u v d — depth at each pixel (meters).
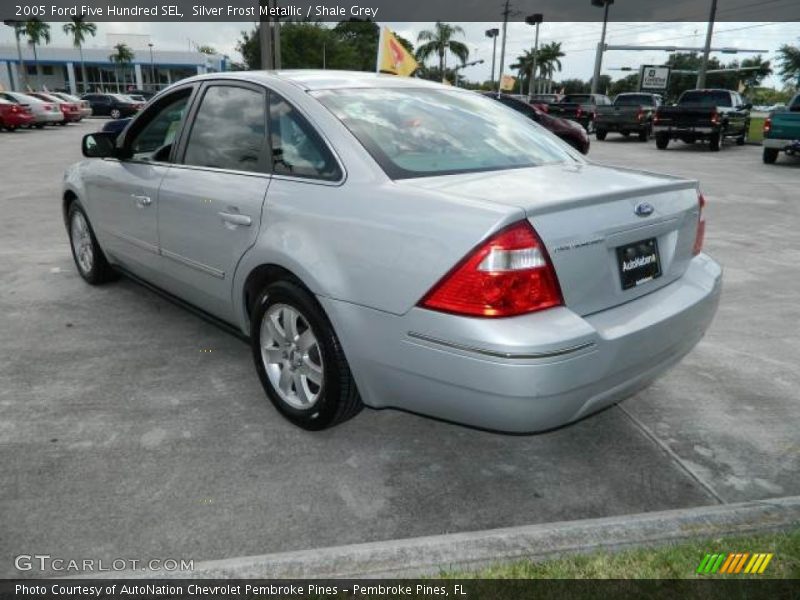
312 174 2.95
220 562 2.16
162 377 3.73
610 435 3.21
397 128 3.05
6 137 22.92
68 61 67.56
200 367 3.87
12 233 7.25
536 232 2.31
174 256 3.83
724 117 19.98
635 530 2.32
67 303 4.93
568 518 2.60
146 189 3.97
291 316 3.07
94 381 3.66
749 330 4.62
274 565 2.14
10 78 67.44
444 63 58.53
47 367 3.83
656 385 3.74
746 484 2.83
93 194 4.71
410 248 2.44
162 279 4.11
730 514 2.41
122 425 3.19
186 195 3.59
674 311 2.71
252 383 3.67
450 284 2.33
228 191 3.30
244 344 4.21
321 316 2.84
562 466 2.95
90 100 39.97
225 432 3.15
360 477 2.83
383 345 2.57
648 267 2.76
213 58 73.19
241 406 3.41
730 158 17.97
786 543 2.24
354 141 2.87
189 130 3.78
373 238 2.56
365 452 3.03
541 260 2.31
